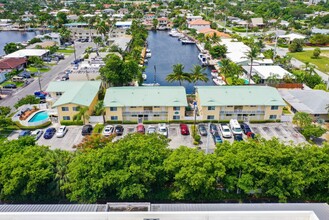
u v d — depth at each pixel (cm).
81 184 3834
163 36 18988
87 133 6394
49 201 4166
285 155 3994
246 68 10644
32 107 7644
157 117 6938
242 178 3962
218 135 6197
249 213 3027
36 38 15238
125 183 3828
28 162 4034
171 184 4294
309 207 3338
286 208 3322
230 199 4219
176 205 3394
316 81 9094
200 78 8475
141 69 10400
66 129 6625
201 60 12812
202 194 4059
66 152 4541
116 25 19838
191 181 3791
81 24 19788
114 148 4162
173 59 13462
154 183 4144
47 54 12862
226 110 6838
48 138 6231
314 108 7012
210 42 14575
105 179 3806
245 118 6925
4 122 6347
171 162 4028
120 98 6944
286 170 3919
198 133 6462
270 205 3391
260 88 7312
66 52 14050
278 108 6838
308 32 17938
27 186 3866
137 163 3975
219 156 4228
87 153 4294
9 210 3325
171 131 6562
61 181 4016
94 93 7538
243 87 7362
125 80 8556
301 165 4072
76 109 6781
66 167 4138
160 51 14988
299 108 7125
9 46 13238
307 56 13525
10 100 8338
